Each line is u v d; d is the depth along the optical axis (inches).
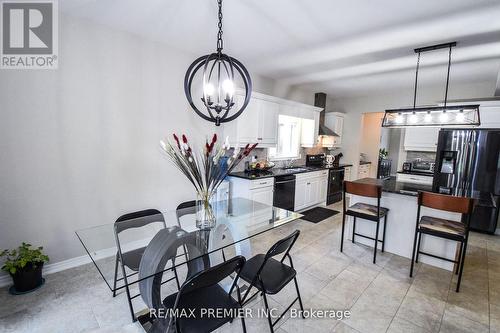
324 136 226.7
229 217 94.9
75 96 96.8
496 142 141.1
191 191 136.2
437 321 75.1
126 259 70.7
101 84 102.7
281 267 75.0
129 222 87.1
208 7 85.8
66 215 99.0
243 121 148.6
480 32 96.7
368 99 227.3
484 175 145.3
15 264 81.3
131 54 109.6
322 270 103.3
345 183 116.8
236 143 146.1
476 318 76.7
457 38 102.8
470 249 127.5
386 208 119.0
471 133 147.5
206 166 73.5
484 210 148.6
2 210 85.9
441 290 90.7
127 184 113.9
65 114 95.3
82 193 102.0
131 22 98.7
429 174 192.1
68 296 82.9
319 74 163.9
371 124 270.1
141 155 117.0
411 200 112.8
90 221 105.0
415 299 85.4
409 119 118.3
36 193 91.9
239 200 121.9
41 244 94.4
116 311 76.5
